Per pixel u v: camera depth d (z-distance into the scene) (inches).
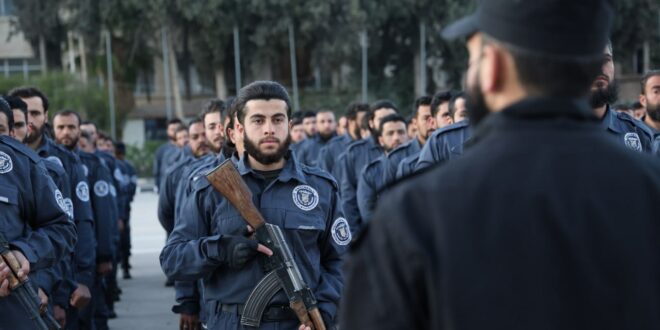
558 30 62.7
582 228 60.6
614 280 59.9
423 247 61.1
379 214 64.2
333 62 1449.3
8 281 156.5
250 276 152.2
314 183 163.2
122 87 1498.5
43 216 170.7
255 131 156.5
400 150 299.7
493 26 64.6
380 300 61.8
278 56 1487.5
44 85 1327.5
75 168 246.5
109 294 359.3
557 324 59.0
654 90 241.0
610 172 62.7
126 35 1451.8
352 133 434.6
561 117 64.2
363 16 1396.4
